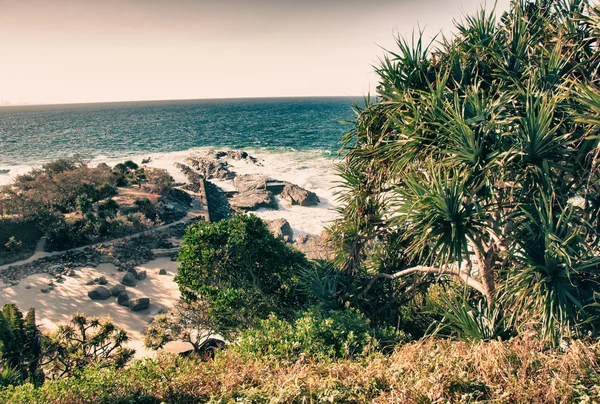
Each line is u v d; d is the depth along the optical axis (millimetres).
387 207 10227
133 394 5945
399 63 9469
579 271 7066
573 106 7672
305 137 124000
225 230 14836
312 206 51688
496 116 7754
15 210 36250
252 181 59531
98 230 35906
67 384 6590
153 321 22609
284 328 8578
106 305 24562
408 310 12078
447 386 4656
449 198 7648
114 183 53031
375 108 9609
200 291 13344
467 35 9625
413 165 9180
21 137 141250
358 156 10078
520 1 8953
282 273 14797
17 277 28297
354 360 7047
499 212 8680
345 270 11727
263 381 5727
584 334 6891
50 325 22125
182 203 49406
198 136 133625
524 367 4789
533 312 7262
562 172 8414
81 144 118812
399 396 4539
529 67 8344
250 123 178500
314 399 4895
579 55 8602
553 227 7344
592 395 4195
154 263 31562
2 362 13250
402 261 11992
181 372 6633
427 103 8469
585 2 8703
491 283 9367
